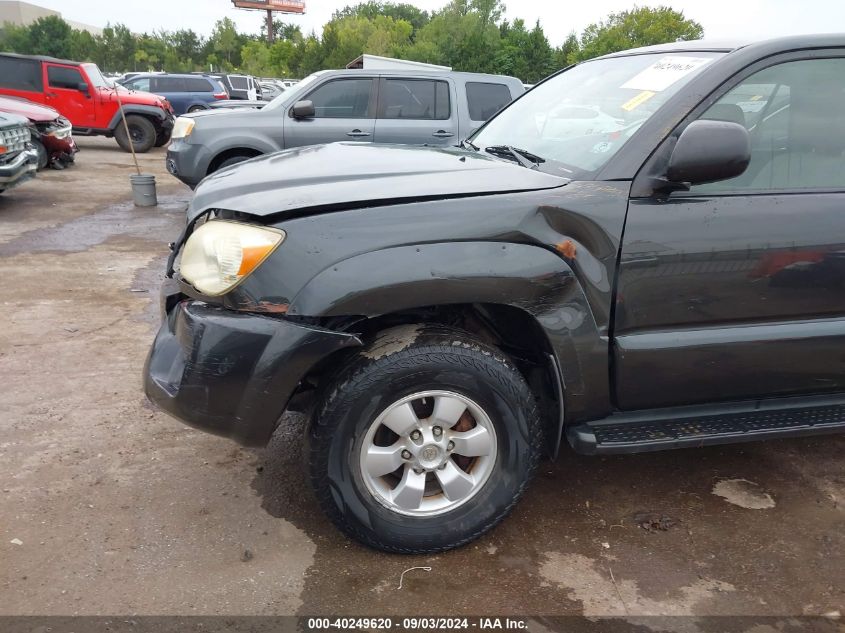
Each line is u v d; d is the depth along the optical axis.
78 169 13.45
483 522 2.49
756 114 2.55
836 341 2.63
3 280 5.85
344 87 8.14
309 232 2.19
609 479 3.04
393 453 2.38
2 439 3.20
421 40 69.69
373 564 2.46
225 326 2.22
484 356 2.35
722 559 2.54
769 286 2.51
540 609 2.27
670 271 2.42
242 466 3.05
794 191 2.53
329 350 2.21
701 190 2.47
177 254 2.73
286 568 2.42
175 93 21.42
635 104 2.67
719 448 3.34
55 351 4.30
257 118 8.02
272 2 93.12
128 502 2.76
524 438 2.46
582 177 2.45
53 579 2.31
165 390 2.37
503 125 3.52
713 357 2.54
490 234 2.26
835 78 2.65
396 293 2.20
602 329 2.43
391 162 2.70
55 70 15.40
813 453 3.31
